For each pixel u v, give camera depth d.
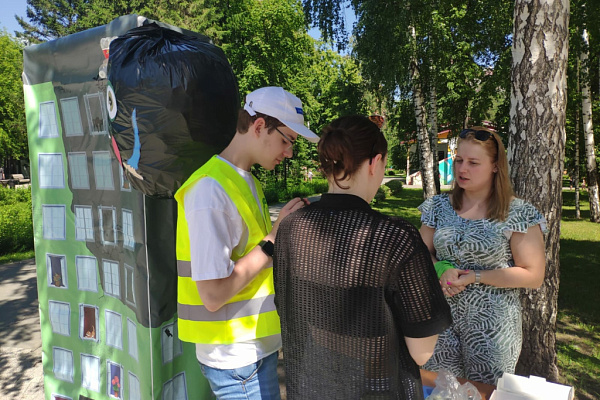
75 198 2.19
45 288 2.40
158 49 1.39
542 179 2.91
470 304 1.96
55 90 2.16
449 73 11.98
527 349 3.01
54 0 31.58
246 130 1.55
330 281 1.05
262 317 1.54
